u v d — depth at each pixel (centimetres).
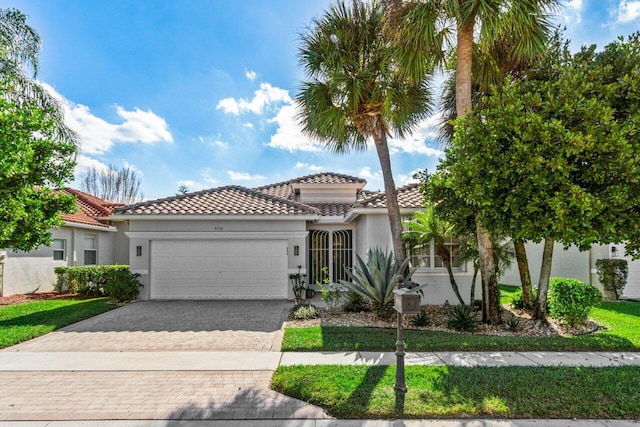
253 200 1553
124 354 747
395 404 499
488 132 765
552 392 537
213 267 1442
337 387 555
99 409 502
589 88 719
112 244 2186
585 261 1566
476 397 521
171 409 502
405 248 1184
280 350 770
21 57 1279
